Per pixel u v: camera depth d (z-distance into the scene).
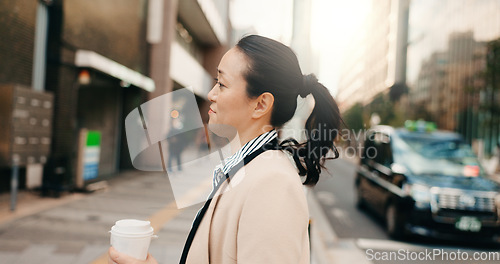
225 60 0.92
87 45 8.96
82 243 4.11
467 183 5.20
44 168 7.63
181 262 0.87
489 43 16.64
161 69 12.67
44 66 7.93
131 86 11.77
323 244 5.12
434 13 46.25
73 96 8.52
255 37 0.91
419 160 5.85
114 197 6.23
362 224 6.47
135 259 0.87
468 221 4.93
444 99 41.91
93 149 7.70
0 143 5.77
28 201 6.25
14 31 6.87
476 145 23.66
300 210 0.74
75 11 8.37
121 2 10.66
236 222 0.76
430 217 5.02
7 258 3.60
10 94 5.84
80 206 5.80
